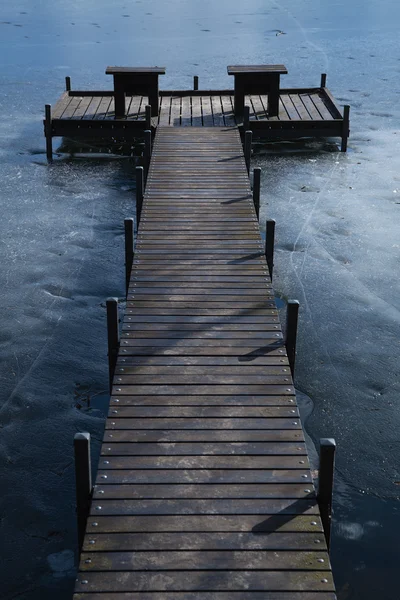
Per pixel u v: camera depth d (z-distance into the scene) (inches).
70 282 426.3
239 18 1369.3
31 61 1016.2
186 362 277.4
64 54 1059.3
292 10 1471.5
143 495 209.9
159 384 263.4
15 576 233.0
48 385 330.0
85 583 181.3
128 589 179.8
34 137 695.1
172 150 558.9
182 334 297.7
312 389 328.5
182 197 458.6
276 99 649.0
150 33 1220.5
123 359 278.8
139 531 197.2
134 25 1302.9
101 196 556.1
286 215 521.3
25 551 242.1
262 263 365.4
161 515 202.8
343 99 817.5
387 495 267.4
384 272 439.2
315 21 1343.5
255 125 626.8
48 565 236.8
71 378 336.2
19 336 368.5
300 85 871.7
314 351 356.8
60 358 350.6
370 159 636.7
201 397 256.4
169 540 194.4
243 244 388.8
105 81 898.7
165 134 600.7
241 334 298.2
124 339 293.4
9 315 388.2
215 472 219.6
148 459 224.8
